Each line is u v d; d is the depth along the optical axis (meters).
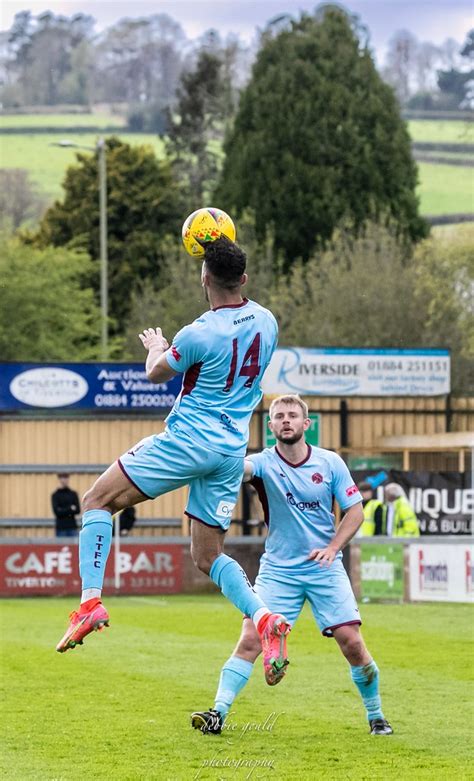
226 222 20.45
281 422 23.09
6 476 75.88
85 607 19.12
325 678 31.22
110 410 75.38
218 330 19.47
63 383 75.06
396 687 29.52
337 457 23.50
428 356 80.50
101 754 21.36
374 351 80.00
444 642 39.09
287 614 23.34
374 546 56.16
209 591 62.16
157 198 177.12
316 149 168.50
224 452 19.52
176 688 29.31
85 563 19.30
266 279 142.25
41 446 75.88
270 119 170.00
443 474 68.25
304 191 166.88
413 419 80.56
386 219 166.62
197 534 20.14
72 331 140.75
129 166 178.25
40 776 19.53
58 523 67.62
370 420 80.25
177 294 146.38
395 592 55.62
